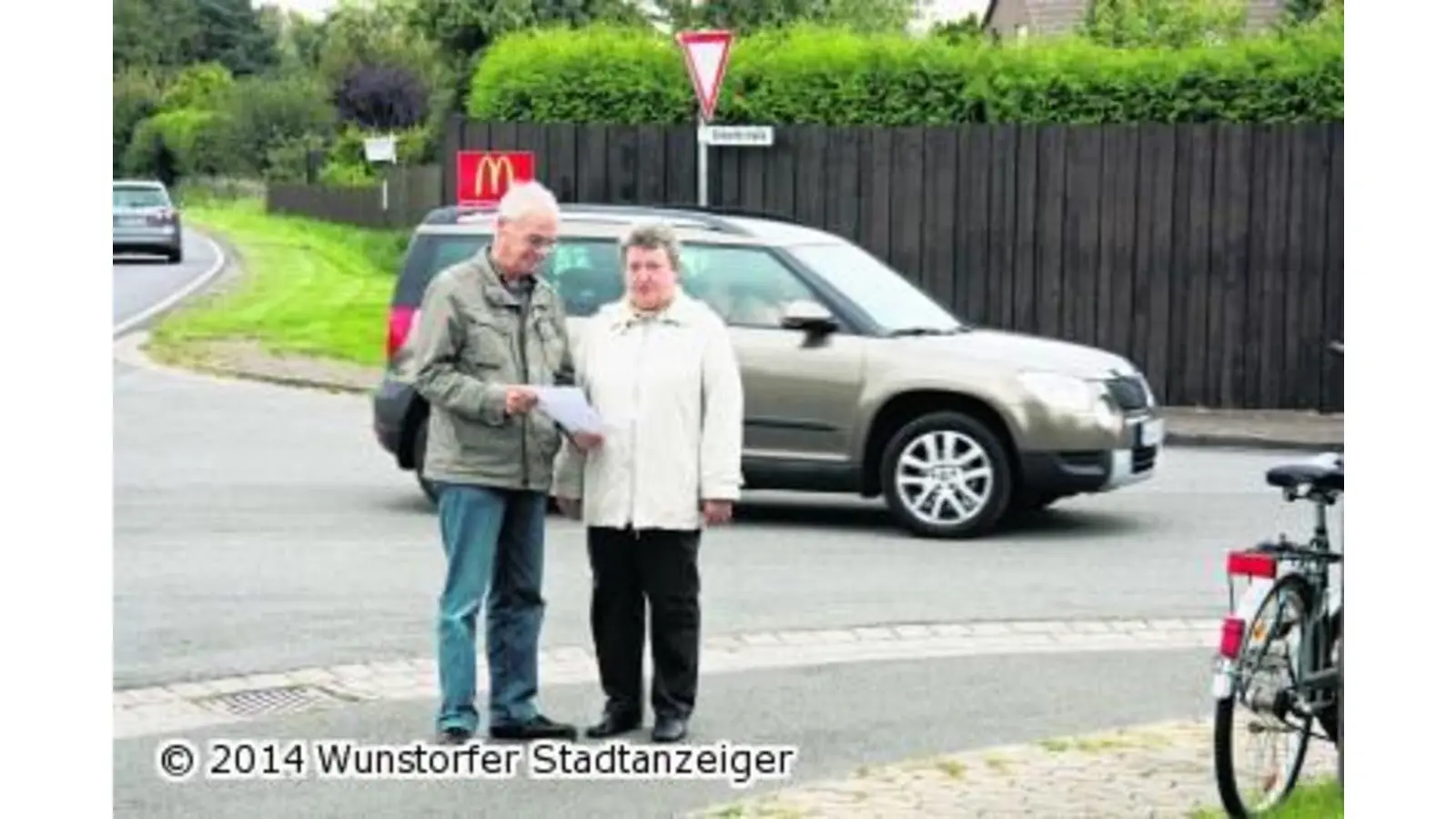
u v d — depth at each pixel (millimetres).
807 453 14344
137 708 9414
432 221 14969
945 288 22453
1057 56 22203
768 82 22688
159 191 47406
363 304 33906
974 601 12070
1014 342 14586
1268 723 7617
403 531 14023
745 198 22766
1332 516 15336
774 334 14414
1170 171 21984
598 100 22984
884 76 22422
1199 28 40531
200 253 52094
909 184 22438
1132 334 22156
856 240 22594
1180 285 22031
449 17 57875
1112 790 7977
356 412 20969
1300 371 21859
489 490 8664
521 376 8680
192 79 95812
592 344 8875
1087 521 15008
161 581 12273
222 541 13562
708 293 14586
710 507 8773
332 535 13852
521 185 8758
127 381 23531
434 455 8680
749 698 9688
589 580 12586
